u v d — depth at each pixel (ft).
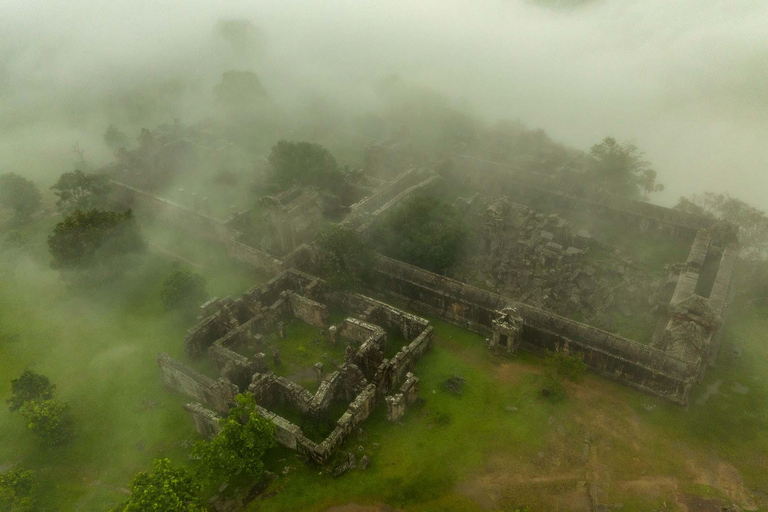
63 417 172.45
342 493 149.07
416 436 167.43
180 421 176.14
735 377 195.00
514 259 259.80
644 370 182.60
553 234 276.62
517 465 158.61
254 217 302.04
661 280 247.70
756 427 173.37
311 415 169.48
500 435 168.45
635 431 171.22
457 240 245.04
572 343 194.49
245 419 159.63
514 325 198.59
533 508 146.10
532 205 321.93
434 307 225.76
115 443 169.07
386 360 180.34
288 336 213.87
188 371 178.29
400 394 170.50
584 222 305.53
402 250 241.76
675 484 153.58
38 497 152.25
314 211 279.28
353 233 224.94
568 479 154.71
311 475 154.10
